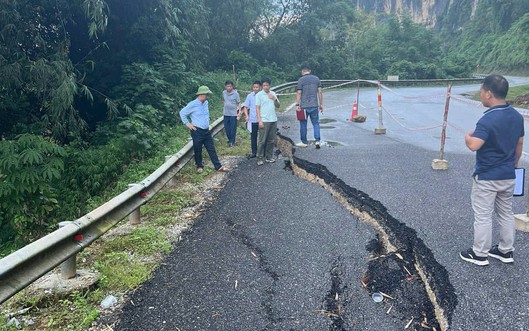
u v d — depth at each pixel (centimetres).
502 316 333
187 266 436
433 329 332
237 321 341
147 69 1268
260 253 461
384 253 466
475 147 381
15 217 702
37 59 961
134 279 406
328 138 1078
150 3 1285
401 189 652
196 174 788
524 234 486
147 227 539
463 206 576
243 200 638
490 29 7056
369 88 3145
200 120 788
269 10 3556
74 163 872
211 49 2594
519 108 1812
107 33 1291
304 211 582
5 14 920
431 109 1717
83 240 404
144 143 996
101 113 1285
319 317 345
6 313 355
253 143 920
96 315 351
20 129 986
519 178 416
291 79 3256
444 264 415
